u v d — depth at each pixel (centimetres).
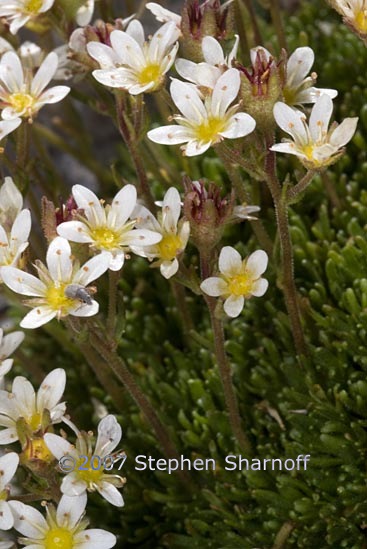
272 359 31
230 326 32
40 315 27
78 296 27
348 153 34
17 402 28
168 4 38
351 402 30
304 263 32
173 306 33
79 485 27
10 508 27
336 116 35
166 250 28
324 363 31
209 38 28
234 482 31
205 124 28
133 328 33
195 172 33
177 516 31
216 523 30
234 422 30
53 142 35
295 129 27
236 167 29
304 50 28
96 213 28
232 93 27
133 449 32
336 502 30
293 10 38
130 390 29
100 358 32
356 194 33
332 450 30
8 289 29
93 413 33
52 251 27
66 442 27
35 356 34
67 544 27
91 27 29
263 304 32
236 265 28
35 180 33
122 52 28
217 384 31
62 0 30
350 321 31
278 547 30
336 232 32
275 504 30
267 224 33
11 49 30
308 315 31
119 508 31
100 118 39
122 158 37
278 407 31
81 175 38
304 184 28
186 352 33
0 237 28
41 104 29
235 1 31
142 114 29
